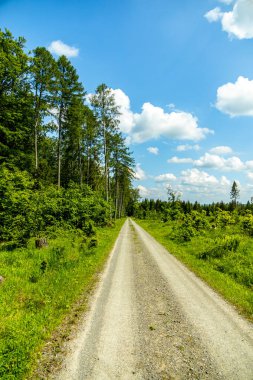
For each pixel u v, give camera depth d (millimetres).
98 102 34125
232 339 6113
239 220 27234
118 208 72750
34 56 26562
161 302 8422
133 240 23844
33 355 5309
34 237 16094
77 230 20656
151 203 105750
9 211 14172
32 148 29625
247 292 9531
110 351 5512
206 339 6090
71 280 10086
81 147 38906
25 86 25812
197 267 13453
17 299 7812
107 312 7531
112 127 34875
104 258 15102
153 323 6887
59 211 20016
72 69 30484
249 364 5152
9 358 4965
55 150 44688
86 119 36094
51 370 4875
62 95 29891
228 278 11492
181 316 7363
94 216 27203
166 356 5363
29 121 27188
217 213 32250
